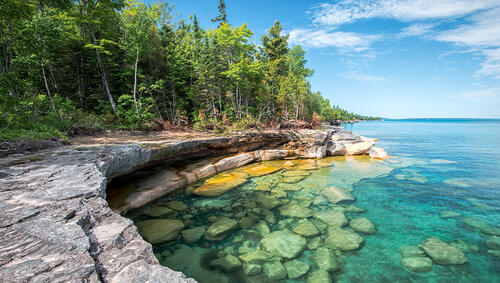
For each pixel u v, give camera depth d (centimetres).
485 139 3294
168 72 2592
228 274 492
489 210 830
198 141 1298
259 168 1438
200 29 3806
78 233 281
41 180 470
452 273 502
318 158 1856
